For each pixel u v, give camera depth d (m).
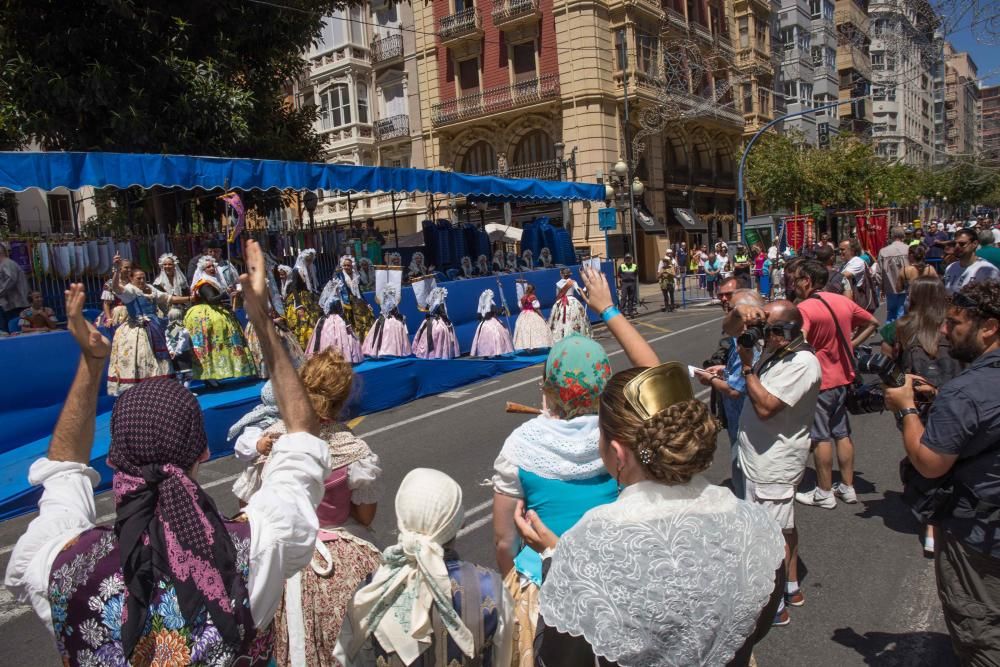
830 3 37.28
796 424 3.39
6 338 6.68
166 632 1.36
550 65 25.62
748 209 35.00
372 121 30.83
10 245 9.02
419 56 28.78
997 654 2.36
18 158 7.27
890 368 2.50
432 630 1.82
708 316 17.56
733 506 1.60
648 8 25.55
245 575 1.43
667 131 28.38
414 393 9.25
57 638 1.41
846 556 4.18
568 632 1.49
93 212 18.44
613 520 1.55
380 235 14.43
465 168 29.00
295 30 14.09
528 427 2.24
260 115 13.91
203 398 7.36
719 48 30.41
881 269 10.60
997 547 2.29
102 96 10.82
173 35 12.01
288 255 12.48
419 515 1.85
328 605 2.41
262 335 1.79
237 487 2.90
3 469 6.06
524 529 2.10
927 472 2.37
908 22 15.77
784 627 3.47
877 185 30.62
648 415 1.60
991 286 2.50
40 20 11.12
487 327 11.77
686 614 1.44
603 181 23.30
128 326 7.32
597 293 2.49
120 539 1.38
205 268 7.96
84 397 1.71
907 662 3.12
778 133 34.09
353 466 2.69
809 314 4.78
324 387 2.72
